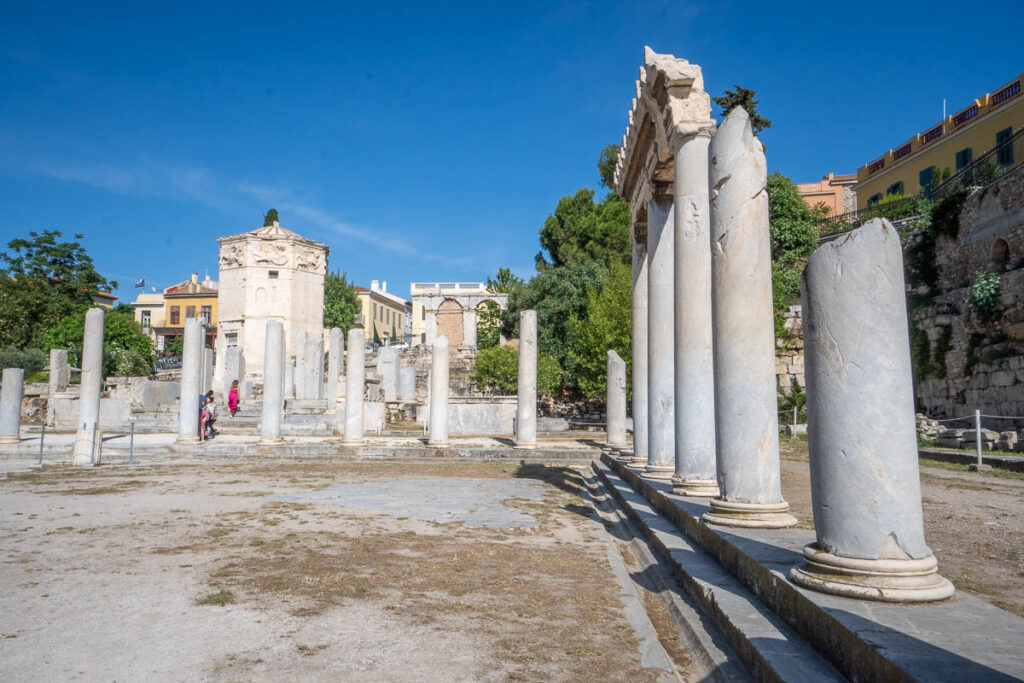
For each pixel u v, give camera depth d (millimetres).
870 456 3996
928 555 3994
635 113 12680
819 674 3387
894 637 3160
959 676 2639
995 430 22297
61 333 44594
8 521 9758
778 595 4418
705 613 5109
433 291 71625
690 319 9219
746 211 6645
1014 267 23484
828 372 4176
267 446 21859
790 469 16125
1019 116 32375
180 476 16281
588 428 36906
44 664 4312
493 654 4582
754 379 6504
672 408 11820
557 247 51719
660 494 9266
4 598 5848
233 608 5605
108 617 5336
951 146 37344
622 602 5914
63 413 32406
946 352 25609
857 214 38719
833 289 4191
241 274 50812
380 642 4812
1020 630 3281
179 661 4391
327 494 13070
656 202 12234
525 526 9812
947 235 27719
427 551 7957
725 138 6809
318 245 53188
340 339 39844
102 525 9461
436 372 22516
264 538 8594
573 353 41312
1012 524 8430
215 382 49438
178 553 7688
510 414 32438
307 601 5832
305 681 4074
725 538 5836
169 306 83000
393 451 21281
